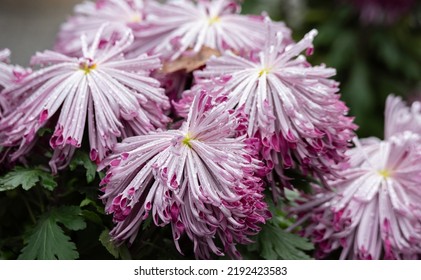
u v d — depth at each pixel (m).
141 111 0.52
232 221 0.47
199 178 0.48
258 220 0.49
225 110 0.48
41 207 0.54
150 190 0.48
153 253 0.54
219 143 0.48
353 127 0.53
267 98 0.52
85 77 0.52
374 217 0.57
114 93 0.52
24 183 0.50
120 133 0.51
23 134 0.52
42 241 0.51
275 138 0.51
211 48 0.58
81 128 0.51
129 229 0.49
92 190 0.53
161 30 0.60
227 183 0.47
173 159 0.48
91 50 0.54
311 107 0.52
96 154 0.51
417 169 0.57
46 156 0.55
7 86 0.55
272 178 0.52
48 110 0.51
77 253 0.51
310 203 0.58
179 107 0.52
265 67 0.53
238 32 0.60
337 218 0.56
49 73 0.53
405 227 0.56
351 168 0.59
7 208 0.57
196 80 0.54
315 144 0.52
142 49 0.60
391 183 0.57
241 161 0.48
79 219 0.51
